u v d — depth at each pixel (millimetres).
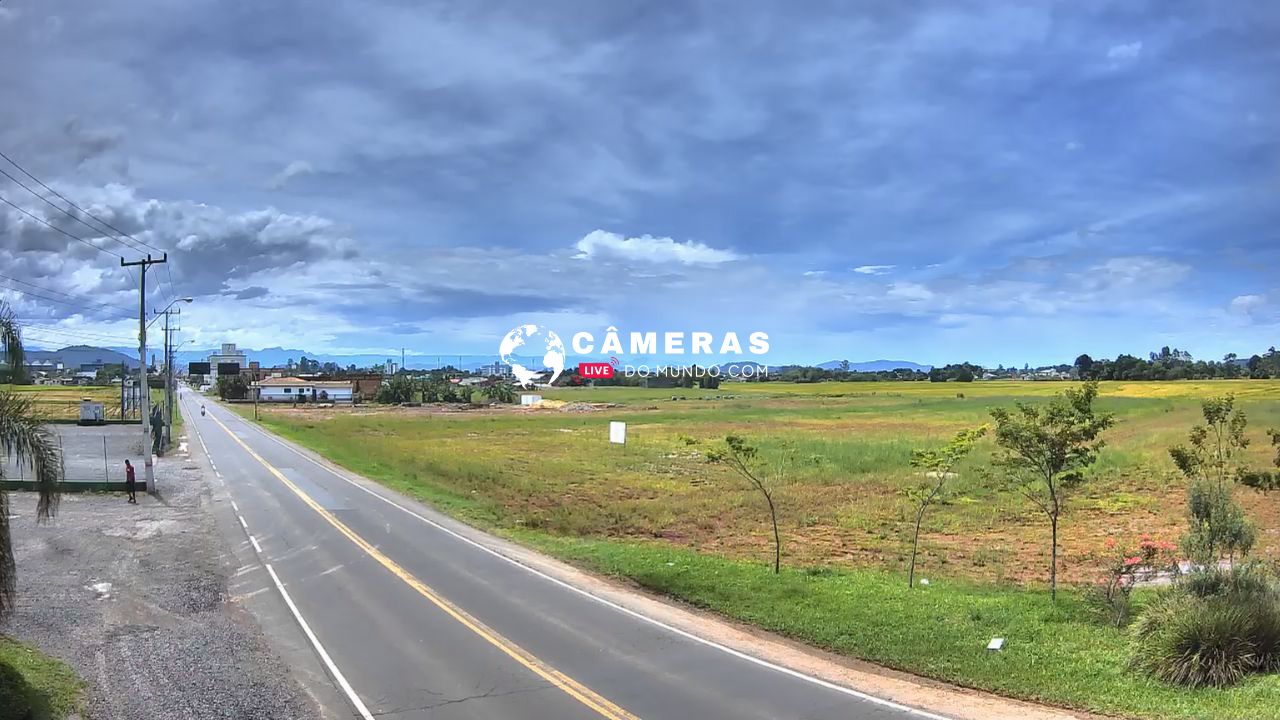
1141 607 12750
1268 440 35844
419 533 21906
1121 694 9883
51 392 119500
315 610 14258
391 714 9484
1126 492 30125
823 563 19656
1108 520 25266
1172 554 17391
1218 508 12977
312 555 19062
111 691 10375
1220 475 14070
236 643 12469
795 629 13109
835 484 34219
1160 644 10555
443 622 13391
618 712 9477
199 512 25750
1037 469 15328
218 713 9641
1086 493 29812
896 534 23859
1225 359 146500
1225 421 14500
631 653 11828
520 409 120750
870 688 10477
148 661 11586
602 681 10594
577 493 32500
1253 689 9430
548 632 12844
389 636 12641
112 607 14578
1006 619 13062
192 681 10742
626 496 31609
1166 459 35969
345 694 10172
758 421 79375
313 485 32406
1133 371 147625
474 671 10969
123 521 23875
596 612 14133
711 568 17359
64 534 21594
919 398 124438
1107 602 13211
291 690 10383
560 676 10773
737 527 25188
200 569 17812
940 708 9734
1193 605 10875
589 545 20312
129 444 50906
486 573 17141
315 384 163250
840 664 11625
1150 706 9445
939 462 17125
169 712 9680
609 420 83875
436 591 15539
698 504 29078
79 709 9719
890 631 12688
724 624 13703
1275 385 110625
